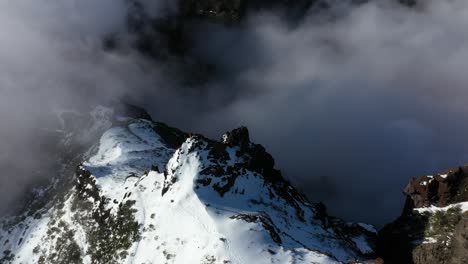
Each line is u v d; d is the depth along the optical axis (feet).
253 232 312.91
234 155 393.91
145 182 390.63
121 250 339.36
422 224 361.92
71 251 377.50
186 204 344.28
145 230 343.26
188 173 366.43
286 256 297.33
